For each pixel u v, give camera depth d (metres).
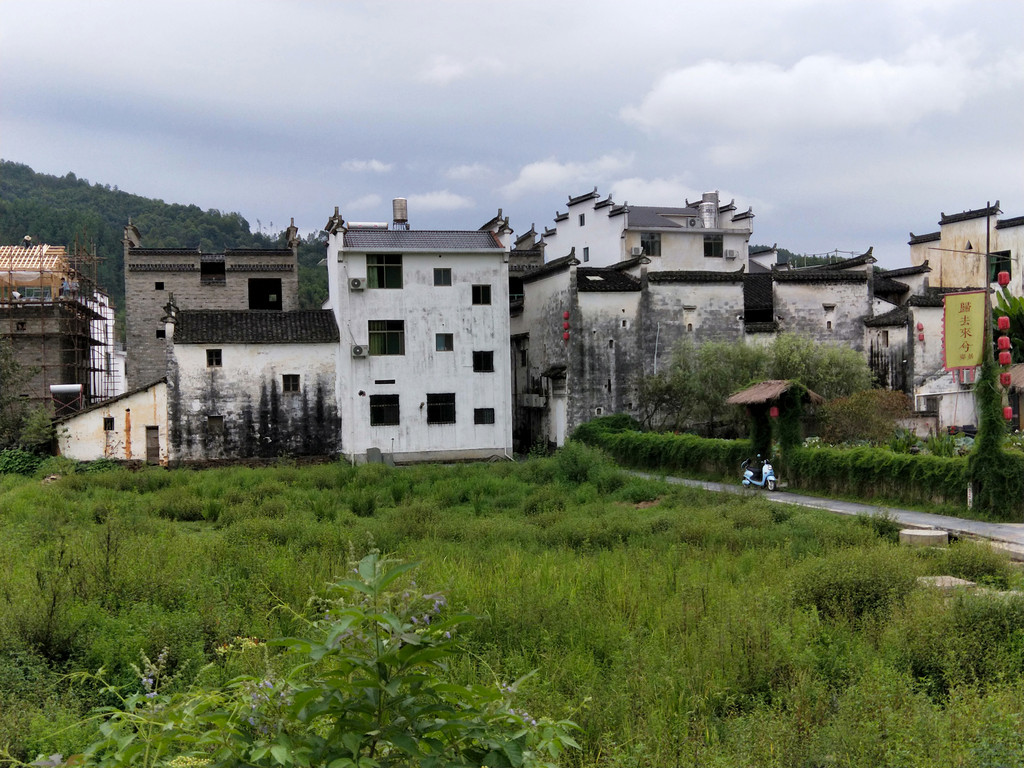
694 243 53.34
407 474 32.19
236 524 19.56
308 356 38.81
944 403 37.72
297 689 4.55
